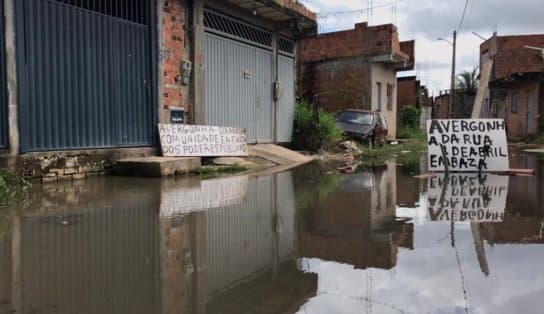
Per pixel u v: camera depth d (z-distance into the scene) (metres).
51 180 7.18
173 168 8.29
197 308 2.50
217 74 11.21
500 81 26.81
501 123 9.21
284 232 4.23
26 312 2.39
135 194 6.18
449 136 9.30
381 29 20.89
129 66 8.66
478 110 10.12
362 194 6.48
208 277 3.00
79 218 4.62
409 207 5.49
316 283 2.89
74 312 2.40
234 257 3.43
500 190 6.82
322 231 4.29
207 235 4.07
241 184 7.45
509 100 29.39
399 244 3.82
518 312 2.43
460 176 8.57
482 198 6.12
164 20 9.37
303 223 4.61
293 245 3.79
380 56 20.92
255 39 12.84
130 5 8.66
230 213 5.06
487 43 33.50
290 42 14.66
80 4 7.68
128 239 3.87
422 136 28.70
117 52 8.39
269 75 13.53
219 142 10.34
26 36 6.78
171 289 2.77
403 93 37.50
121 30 8.48
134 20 8.77
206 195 6.24
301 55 22.58
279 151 12.46
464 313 2.42
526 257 3.42
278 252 3.58
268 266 3.23
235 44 11.88
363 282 2.91
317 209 5.35
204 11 10.65
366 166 10.97
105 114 8.16
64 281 2.86
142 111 8.95
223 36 11.38
